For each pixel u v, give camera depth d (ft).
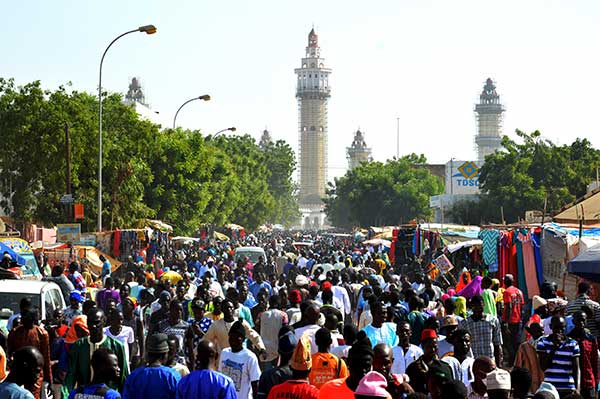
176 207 217.15
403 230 142.20
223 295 69.05
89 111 176.04
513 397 29.96
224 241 270.26
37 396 29.30
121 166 173.68
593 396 41.50
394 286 65.67
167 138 217.56
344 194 509.76
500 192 242.58
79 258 112.78
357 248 190.29
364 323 53.36
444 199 300.40
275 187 602.44
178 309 46.14
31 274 92.43
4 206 166.30
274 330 49.39
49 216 163.84
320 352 35.63
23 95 160.04
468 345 37.06
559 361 40.93
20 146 158.40
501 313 66.49
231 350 36.60
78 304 53.93
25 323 41.34
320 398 30.53
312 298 58.39
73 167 160.76
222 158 293.23
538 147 246.88
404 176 420.36
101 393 30.42
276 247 220.64
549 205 223.30
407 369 35.06
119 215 175.22
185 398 31.12
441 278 93.76
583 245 72.59
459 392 26.76
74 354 36.86
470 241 113.29
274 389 30.63
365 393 27.43
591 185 182.19
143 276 73.15
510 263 83.61
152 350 31.76
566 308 50.57
